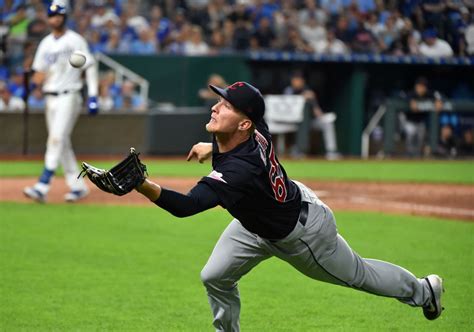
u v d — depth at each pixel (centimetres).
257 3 7944
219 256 1719
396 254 3009
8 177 5222
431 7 7700
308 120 7294
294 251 1653
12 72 6719
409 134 7619
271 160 1602
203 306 2275
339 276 1697
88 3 7731
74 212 3903
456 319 2166
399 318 2178
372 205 4350
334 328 2080
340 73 7800
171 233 3419
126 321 2117
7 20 6731
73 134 6719
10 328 2036
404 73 7925
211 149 1797
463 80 8031
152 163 6469
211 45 7631
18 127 6581
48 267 2725
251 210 1588
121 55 7119
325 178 5631
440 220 3853
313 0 7981
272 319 2158
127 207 4128
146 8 8056
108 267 2742
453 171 6353
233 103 1555
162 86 7219
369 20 7850
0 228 3419
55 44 3906
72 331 2022
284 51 7531
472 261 2905
